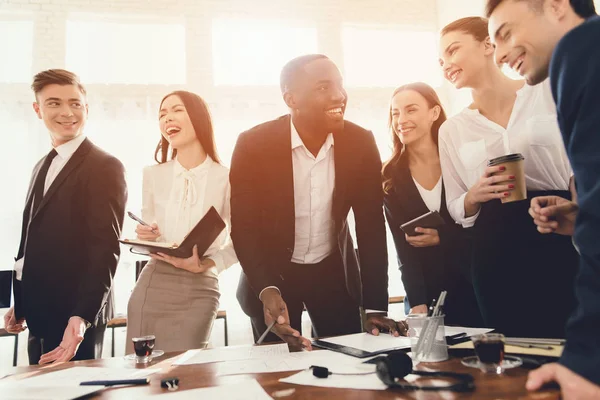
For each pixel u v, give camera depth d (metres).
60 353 1.53
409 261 1.96
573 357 0.62
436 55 4.64
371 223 1.61
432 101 2.02
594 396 0.58
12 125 3.77
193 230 1.53
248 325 3.71
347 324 1.67
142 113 3.99
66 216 1.75
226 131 4.11
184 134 1.82
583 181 0.65
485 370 0.81
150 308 1.67
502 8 1.12
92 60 4.06
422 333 0.94
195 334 1.67
